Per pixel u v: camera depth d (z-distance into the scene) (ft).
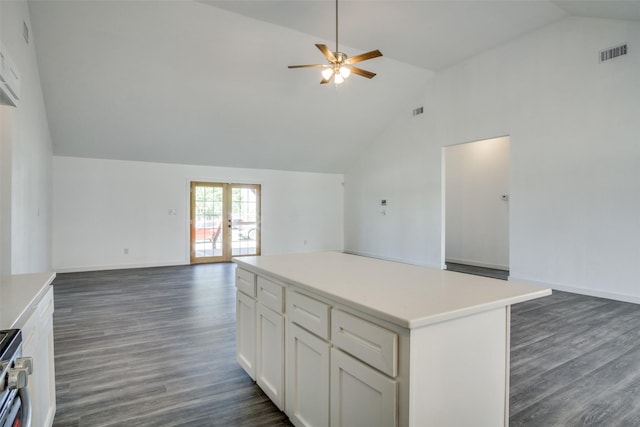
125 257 22.43
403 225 24.59
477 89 19.43
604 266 14.71
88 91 16.76
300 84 19.36
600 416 6.42
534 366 8.42
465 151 24.71
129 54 15.35
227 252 25.94
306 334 5.45
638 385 7.53
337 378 4.73
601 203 14.80
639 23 13.70
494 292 4.76
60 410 6.57
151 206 23.18
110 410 6.59
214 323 11.69
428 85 22.22
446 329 3.99
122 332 10.80
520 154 17.53
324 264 7.24
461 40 17.40
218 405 6.79
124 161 22.39
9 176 10.12
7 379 3.01
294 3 13.73
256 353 7.25
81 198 21.20
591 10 14.10
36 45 13.94
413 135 23.53
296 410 5.84
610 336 10.36
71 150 20.47
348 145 26.68
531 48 16.99
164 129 20.40
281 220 28.30
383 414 3.94
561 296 14.99
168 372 8.15
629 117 14.02
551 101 16.35
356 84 20.61
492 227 23.06
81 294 15.58
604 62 14.67
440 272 6.29
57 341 10.04
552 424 6.18
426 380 3.81
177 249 24.06
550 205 16.40
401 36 16.72
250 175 26.86
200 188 25.00
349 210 30.30
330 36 16.44
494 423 4.60
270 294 6.59
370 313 4.05
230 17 14.53
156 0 13.25
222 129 21.53
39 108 15.38
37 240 15.02
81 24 13.65
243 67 17.35
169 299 14.79
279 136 23.57
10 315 3.96
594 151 14.99
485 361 4.45
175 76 16.98
